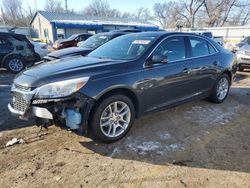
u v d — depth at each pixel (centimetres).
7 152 358
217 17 4747
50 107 331
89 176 305
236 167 325
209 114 506
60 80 338
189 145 380
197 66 490
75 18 3756
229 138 405
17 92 357
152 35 457
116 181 297
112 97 367
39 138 398
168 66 434
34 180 298
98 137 367
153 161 337
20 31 4266
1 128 436
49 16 3650
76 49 825
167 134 414
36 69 381
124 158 344
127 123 395
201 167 324
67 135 406
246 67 970
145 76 400
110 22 3594
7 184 291
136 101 401
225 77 576
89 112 345
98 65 376
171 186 288
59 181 296
